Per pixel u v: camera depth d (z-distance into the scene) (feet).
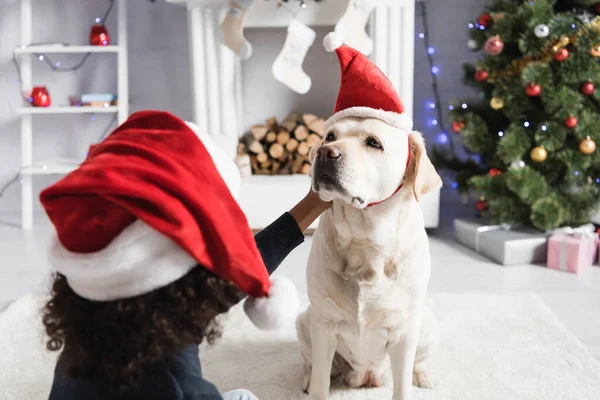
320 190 4.45
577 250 9.03
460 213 12.82
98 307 2.86
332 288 4.85
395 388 5.07
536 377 5.98
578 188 9.72
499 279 8.87
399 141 4.58
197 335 3.00
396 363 5.04
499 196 10.16
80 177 2.62
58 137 12.83
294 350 6.64
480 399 5.58
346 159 4.34
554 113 9.50
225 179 3.18
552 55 9.50
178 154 2.87
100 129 12.83
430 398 5.60
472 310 7.61
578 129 9.37
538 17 9.49
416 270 4.83
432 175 4.69
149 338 2.80
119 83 11.78
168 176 2.69
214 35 10.93
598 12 9.77
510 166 9.81
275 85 12.78
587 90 9.45
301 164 11.94
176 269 2.77
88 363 2.93
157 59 12.66
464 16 12.59
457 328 7.11
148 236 2.69
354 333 4.96
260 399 5.60
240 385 5.87
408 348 4.98
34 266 9.34
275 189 10.90
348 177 4.34
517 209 10.18
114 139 2.91
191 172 2.83
